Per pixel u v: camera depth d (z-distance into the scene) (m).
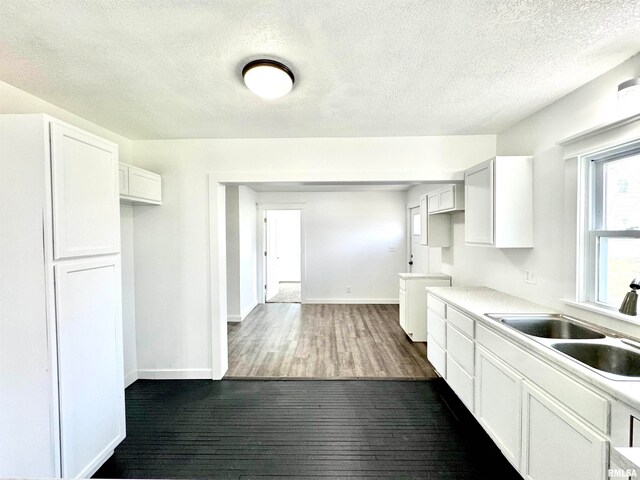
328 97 2.13
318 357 3.57
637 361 1.46
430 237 3.91
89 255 1.76
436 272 4.66
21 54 1.59
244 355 3.65
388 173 2.98
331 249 6.31
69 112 2.35
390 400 2.65
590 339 1.60
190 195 3.04
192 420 2.39
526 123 2.49
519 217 2.36
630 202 1.70
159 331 3.09
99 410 1.83
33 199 1.50
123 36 1.45
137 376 3.09
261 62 1.65
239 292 5.05
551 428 1.43
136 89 2.00
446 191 3.32
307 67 1.74
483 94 2.08
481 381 2.05
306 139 3.00
